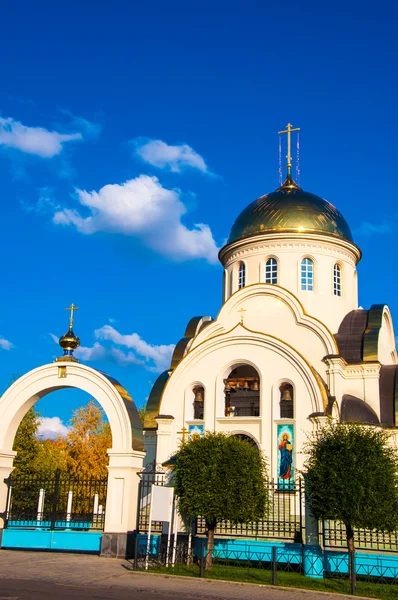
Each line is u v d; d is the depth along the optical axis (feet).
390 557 68.28
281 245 130.11
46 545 80.89
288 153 148.56
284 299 119.34
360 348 119.03
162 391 121.80
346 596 56.95
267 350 108.17
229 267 138.10
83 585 58.29
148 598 53.21
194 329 135.33
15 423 86.12
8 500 84.07
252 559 75.31
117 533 76.64
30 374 85.46
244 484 73.31
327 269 130.41
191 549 74.74
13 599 49.62
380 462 69.41
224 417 107.55
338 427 75.05
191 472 74.49
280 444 103.09
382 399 114.52
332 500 67.46
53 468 156.35
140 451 80.53
